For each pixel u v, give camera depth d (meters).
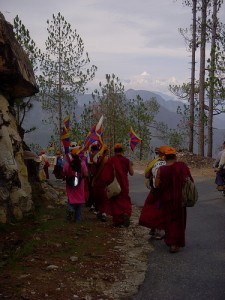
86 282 4.52
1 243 5.61
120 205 7.30
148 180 6.54
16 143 7.62
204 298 4.11
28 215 7.17
